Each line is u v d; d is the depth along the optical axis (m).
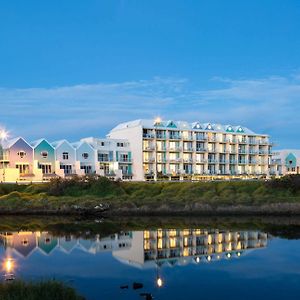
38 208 67.00
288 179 74.19
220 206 63.88
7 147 98.44
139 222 55.66
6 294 18.50
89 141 111.56
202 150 122.06
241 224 52.16
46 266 28.88
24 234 44.62
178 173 115.31
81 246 36.72
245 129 132.88
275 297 21.72
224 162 125.50
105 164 110.19
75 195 78.06
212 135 124.56
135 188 81.38
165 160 116.75
